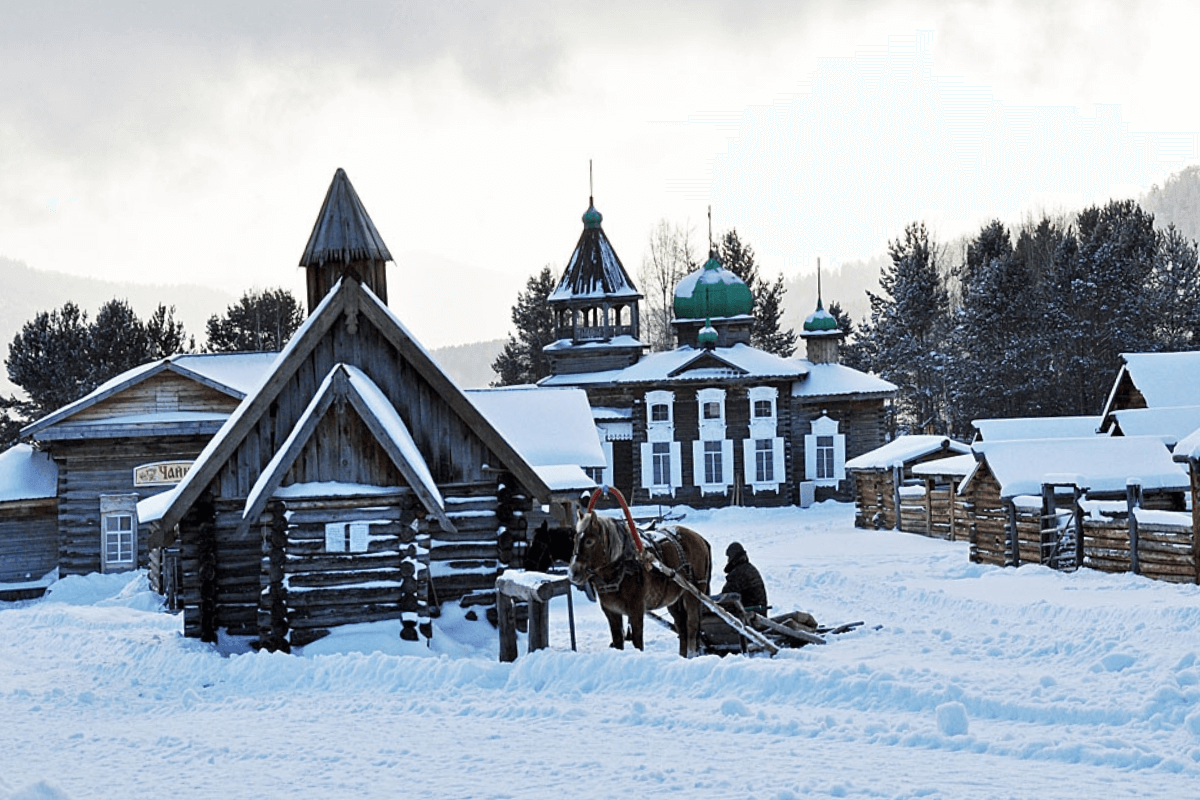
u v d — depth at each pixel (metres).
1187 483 30.45
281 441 22.08
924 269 103.31
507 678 16.05
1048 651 18.56
